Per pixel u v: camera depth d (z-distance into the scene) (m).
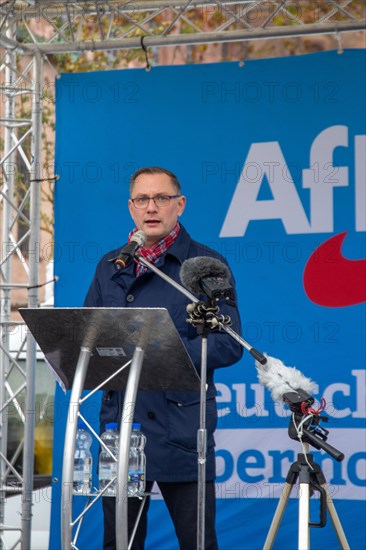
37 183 12.64
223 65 12.70
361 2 21.30
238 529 12.01
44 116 24.20
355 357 11.97
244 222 12.47
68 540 7.26
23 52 12.88
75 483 8.97
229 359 8.48
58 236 12.89
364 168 12.20
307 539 7.78
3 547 12.33
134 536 8.65
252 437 12.13
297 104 12.47
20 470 13.64
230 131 12.63
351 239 12.15
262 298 12.30
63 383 8.30
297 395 8.07
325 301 12.13
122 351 7.54
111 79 12.97
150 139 12.83
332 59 12.39
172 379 7.82
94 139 12.95
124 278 9.08
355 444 11.84
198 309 7.48
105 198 12.85
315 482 8.15
